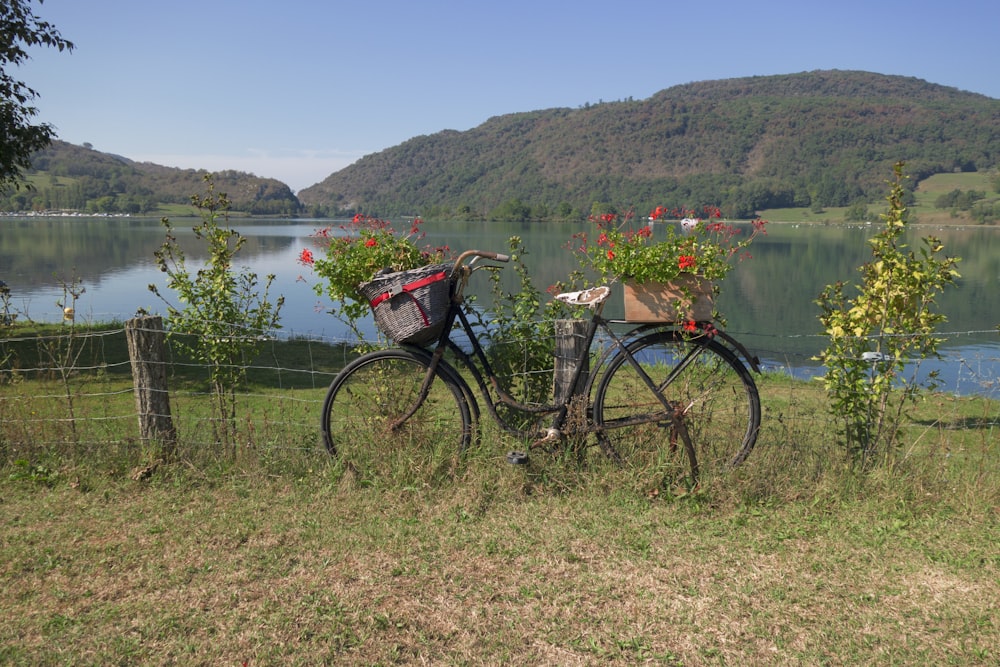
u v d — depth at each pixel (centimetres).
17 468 417
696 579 306
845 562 322
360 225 431
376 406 419
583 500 378
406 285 376
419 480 390
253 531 345
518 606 283
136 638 258
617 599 290
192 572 307
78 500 382
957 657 253
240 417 500
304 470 412
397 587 296
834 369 421
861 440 418
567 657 252
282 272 4384
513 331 450
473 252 382
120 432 495
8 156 1286
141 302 3073
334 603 283
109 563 316
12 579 301
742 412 414
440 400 420
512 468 392
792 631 269
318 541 335
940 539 345
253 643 256
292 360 1133
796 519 364
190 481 405
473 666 246
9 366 757
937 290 411
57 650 250
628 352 397
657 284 388
